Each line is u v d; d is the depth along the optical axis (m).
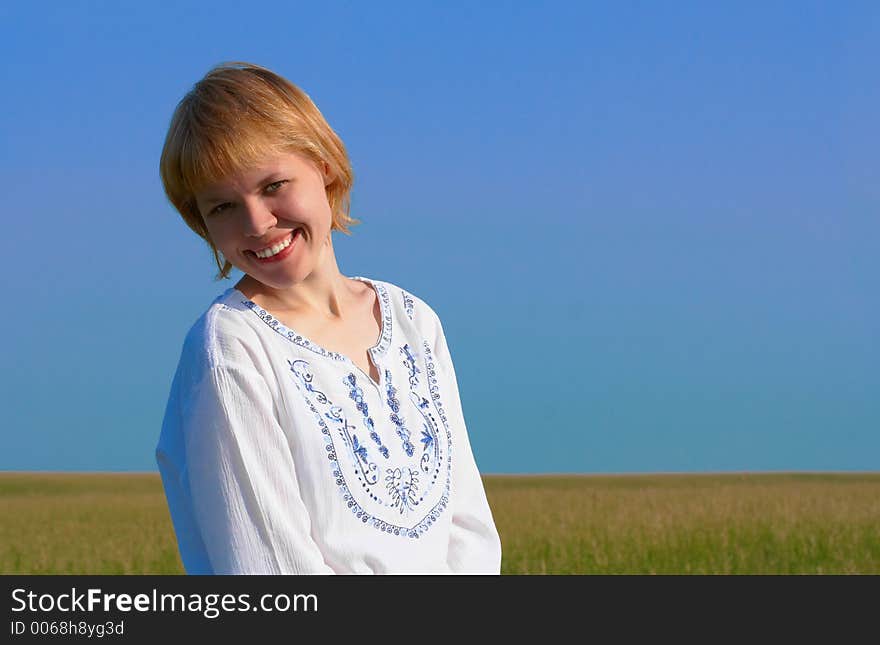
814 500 20.36
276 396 2.42
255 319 2.47
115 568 16.84
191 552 2.46
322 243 2.47
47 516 21.44
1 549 18.06
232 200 2.34
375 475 2.49
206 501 2.37
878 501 20.06
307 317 2.57
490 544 2.78
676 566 15.94
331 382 2.51
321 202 2.44
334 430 2.46
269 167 2.32
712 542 17.27
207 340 2.43
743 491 22.28
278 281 2.44
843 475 32.06
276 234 2.37
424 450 2.63
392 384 2.65
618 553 16.77
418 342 2.80
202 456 2.37
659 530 17.98
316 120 2.44
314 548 2.38
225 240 2.39
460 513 2.76
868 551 16.47
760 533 17.64
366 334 2.70
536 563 16.31
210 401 2.37
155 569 16.81
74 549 18.17
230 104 2.31
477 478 2.84
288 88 2.41
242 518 2.34
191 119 2.33
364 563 2.41
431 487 2.61
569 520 18.86
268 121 2.33
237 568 2.32
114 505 23.75
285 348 2.47
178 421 2.49
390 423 2.58
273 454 2.37
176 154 2.34
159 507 23.28
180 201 2.44
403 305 2.84
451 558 2.71
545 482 31.38
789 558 16.34
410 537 2.52
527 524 18.77
